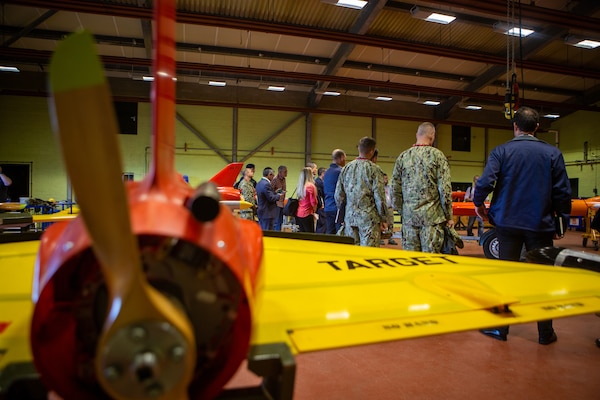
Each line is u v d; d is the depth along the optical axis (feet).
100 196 1.45
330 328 2.50
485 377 7.45
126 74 46.91
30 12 34.40
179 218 2.07
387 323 2.59
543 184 8.34
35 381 2.01
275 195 22.90
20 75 45.44
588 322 11.10
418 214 10.19
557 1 33.76
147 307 1.64
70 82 1.27
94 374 2.06
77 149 1.37
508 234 8.71
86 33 1.27
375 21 36.68
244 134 52.39
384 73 47.37
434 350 8.82
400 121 57.98
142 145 48.88
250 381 7.20
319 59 43.93
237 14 35.12
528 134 8.83
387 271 4.08
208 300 2.16
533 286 3.52
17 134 46.26
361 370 7.74
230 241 2.22
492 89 51.75
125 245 1.55
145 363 1.61
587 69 41.37
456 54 37.96
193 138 50.96
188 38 39.70
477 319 2.68
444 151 59.62
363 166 11.75
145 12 30.81
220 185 20.36
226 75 48.73
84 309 2.11
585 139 55.88
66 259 1.94
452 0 29.12
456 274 3.96
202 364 2.16
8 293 3.14
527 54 38.83
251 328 2.12
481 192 8.98
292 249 5.32
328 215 17.54
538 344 9.25
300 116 54.03
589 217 28.22
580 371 7.73
